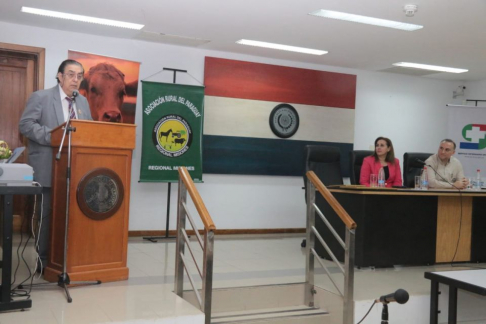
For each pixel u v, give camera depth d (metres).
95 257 3.84
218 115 7.21
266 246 6.26
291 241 6.77
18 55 6.20
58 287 3.68
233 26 5.88
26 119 4.17
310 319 3.85
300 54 7.24
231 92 7.28
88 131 3.68
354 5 4.93
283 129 7.59
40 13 5.65
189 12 5.39
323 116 7.88
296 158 7.70
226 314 3.82
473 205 5.28
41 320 2.96
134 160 6.77
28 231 6.26
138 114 6.78
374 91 8.37
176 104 6.44
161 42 6.84
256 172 7.44
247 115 7.38
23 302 3.14
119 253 3.98
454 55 6.95
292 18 5.48
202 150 7.10
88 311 3.15
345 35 6.09
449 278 3.62
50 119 4.28
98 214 3.80
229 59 7.25
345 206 4.95
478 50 6.61
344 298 3.72
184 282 4.08
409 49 6.69
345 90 8.03
